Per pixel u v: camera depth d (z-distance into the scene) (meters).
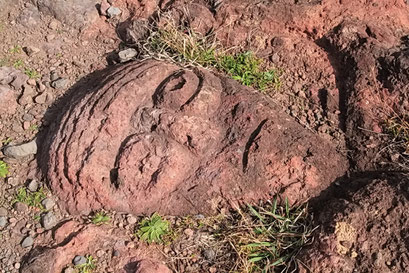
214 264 1.36
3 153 1.48
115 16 1.79
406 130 1.49
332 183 1.44
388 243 1.28
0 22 1.72
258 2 1.72
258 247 1.37
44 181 1.44
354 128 1.53
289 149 1.44
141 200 1.40
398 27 1.68
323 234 1.32
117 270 1.31
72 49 1.73
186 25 1.74
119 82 1.50
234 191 1.42
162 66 1.55
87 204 1.40
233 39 1.71
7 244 1.34
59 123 1.48
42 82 1.63
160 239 1.37
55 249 1.31
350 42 1.63
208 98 1.48
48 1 1.75
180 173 1.42
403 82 1.53
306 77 1.66
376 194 1.33
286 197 1.41
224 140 1.46
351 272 1.27
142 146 1.41
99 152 1.41
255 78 1.64
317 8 1.68
